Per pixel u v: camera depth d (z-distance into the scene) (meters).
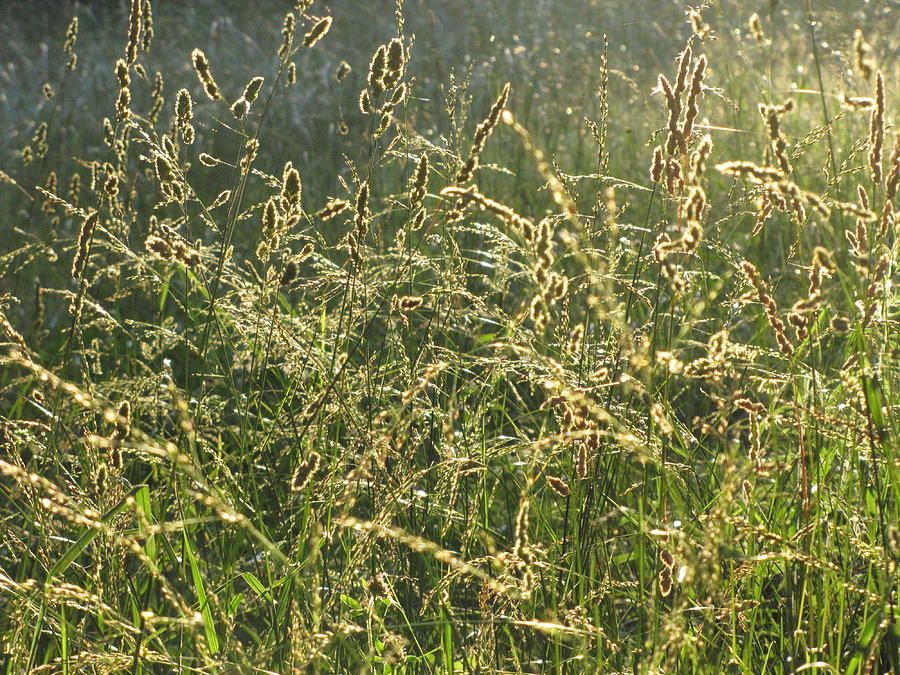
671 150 2.12
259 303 2.71
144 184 6.08
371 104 2.44
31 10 14.81
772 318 2.04
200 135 8.12
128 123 3.03
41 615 2.09
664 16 9.69
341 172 6.40
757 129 5.56
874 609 2.01
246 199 6.54
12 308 5.05
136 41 2.78
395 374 2.83
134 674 2.13
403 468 2.33
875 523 2.21
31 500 2.29
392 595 2.12
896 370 2.19
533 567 2.13
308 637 1.80
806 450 2.27
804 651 2.08
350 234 2.45
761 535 1.89
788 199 2.30
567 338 2.57
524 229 1.81
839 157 4.46
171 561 2.49
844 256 2.52
